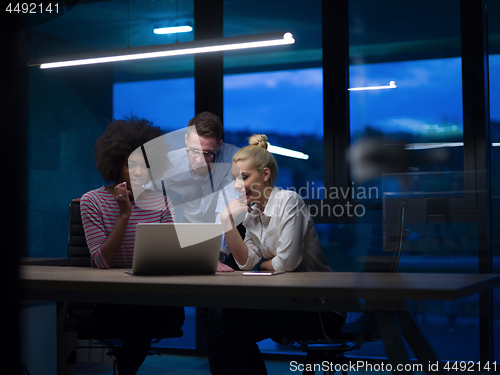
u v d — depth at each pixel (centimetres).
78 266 198
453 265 297
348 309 113
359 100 323
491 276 146
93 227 187
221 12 349
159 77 370
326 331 157
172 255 147
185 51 294
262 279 135
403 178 311
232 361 166
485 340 287
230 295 121
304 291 115
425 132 309
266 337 164
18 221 53
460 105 304
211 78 348
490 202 298
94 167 396
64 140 395
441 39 310
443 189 303
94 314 175
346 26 325
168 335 181
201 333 339
